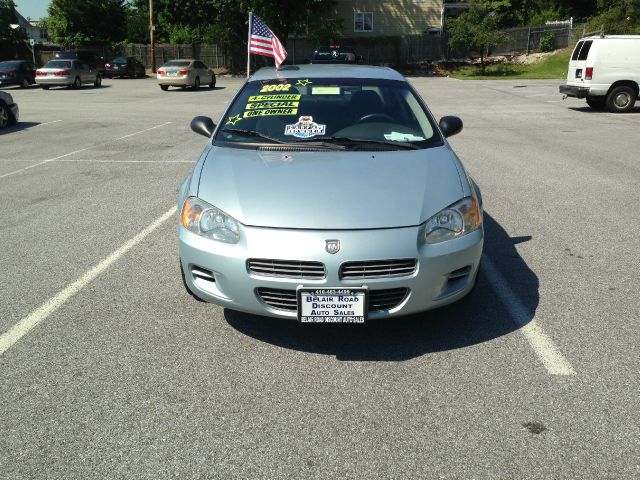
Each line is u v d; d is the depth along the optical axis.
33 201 7.05
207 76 29.14
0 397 2.99
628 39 15.87
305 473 2.45
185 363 3.33
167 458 2.54
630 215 6.34
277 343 3.56
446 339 3.60
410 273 3.26
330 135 4.23
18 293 4.30
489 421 2.79
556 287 4.38
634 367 3.25
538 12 50.94
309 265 3.19
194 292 3.60
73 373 3.22
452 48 40.28
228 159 3.94
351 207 3.33
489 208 6.66
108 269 4.77
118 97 23.52
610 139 11.76
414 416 2.83
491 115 16.23
